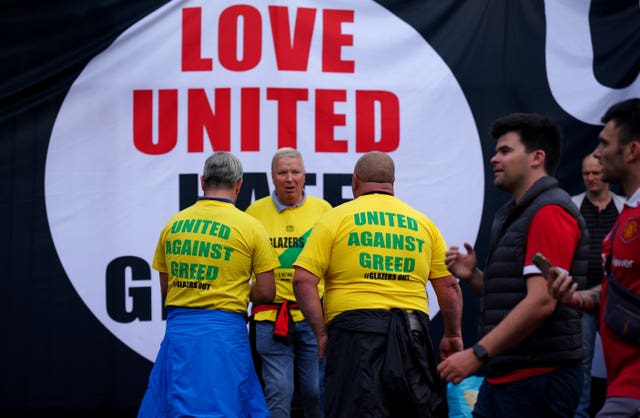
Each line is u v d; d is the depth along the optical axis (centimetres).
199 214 943
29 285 1250
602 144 654
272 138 1277
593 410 1291
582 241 720
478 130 1305
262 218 1173
